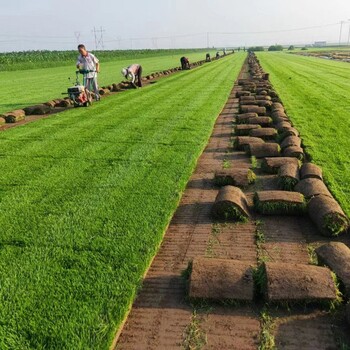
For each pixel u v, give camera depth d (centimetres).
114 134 925
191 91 1697
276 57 5750
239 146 816
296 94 1608
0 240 447
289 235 464
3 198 567
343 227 457
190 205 551
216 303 345
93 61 1396
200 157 779
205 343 305
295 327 320
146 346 304
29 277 379
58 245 435
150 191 581
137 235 454
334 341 306
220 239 459
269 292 335
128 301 344
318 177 593
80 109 1283
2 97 1672
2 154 782
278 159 681
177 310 342
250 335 312
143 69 3472
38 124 1055
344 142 843
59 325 316
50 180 635
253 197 541
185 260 419
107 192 580
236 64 3956
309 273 345
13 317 326
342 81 2142
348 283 343
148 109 1255
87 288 361
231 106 1347
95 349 293
